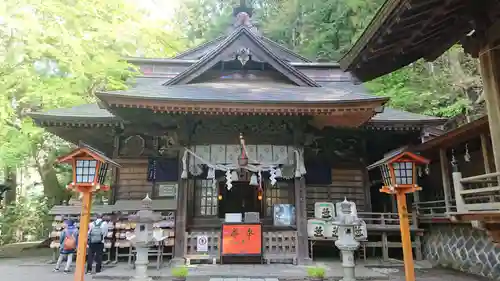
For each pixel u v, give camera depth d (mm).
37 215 23172
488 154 9688
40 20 7766
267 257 10836
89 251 10180
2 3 7086
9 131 12180
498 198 9133
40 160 22016
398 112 15023
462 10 5363
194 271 9609
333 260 12102
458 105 17031
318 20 24703
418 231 12734
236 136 11680
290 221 12062
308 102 10203
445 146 11797
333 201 13734
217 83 13062
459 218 5953
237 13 16156
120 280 9047
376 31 5473
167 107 10141
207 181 12414
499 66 5230
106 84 11078
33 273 10164
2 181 23906
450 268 11594
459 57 18422
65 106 12656
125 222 11695
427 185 15031
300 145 11664
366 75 6863
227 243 10758
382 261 12148
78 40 7918
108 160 6391
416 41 5875
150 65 15031
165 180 13016
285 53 16312
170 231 11547
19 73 8797
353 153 14148
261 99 10289
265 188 12773
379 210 15969
